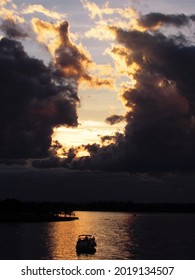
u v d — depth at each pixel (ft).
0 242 533.96
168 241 600.80
